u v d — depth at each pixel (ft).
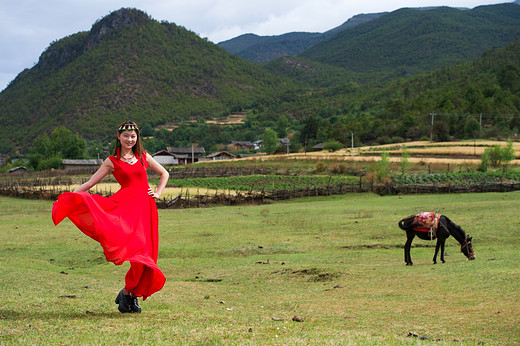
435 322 27.76
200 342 20.92
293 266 54.24
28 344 19.33
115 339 20.51
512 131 419.95
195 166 299.99
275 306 35.58
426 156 287.89
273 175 224.94
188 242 76.48
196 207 145.48
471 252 50.34
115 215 24.64
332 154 335.88
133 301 27.27
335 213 113.09
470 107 491.72
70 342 19.92
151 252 25.55
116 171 25.25
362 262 56.85
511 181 172.55
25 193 181.27
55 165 390.01
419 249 63.46
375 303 34.42
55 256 66.33
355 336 23.07
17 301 30.96
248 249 69.51
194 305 36.37
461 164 236.63
